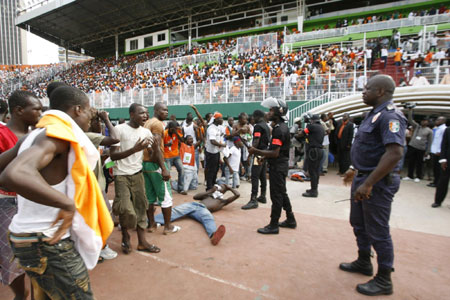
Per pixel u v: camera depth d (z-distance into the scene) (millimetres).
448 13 21375
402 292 2650
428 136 7816
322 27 29141
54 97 1635
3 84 40062
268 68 19859
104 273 2941
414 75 10695
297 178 8094
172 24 37406
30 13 33719
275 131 3945
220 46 30609
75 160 1476
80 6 30516
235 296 2553
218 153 6316
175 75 24969
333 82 12766
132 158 3348
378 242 2615
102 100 20656
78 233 1503
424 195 6426
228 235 3994
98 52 48531
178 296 2549
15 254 1462
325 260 3258
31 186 1221
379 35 23031
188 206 4664
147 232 4094
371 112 2756
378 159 2648
